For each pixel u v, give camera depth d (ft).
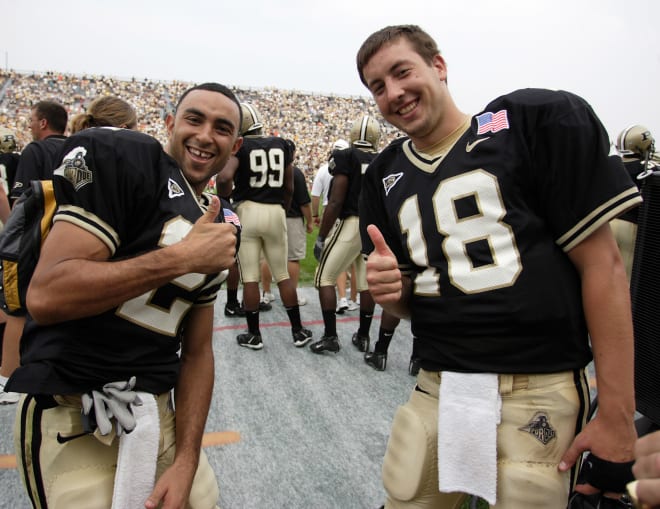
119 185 3.92
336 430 8.70
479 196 4.06
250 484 7.14
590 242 3.84
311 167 95.86
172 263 3.84
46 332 4.02
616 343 3.75
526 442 4.00
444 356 4.34
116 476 4.04
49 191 4.15
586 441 3.84
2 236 4.31
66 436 4.06
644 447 2.40
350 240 12.00
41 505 4.18
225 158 4.75
